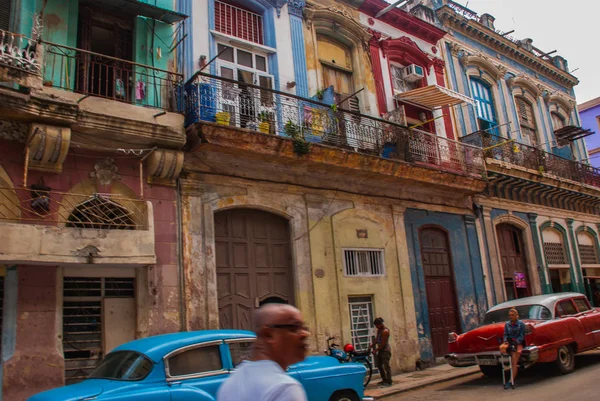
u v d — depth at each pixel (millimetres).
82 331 8906
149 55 10500
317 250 12172
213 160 10922
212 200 10750
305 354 2471
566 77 24203
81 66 9914
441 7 18719
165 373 5391
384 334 11141
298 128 11820
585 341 10836
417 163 14055
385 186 14117
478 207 16844
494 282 16391
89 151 9406
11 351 7980
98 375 5625
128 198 9336
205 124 10031
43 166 8805
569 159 21578
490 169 16938
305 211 12250
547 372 10625
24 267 8359
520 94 21391
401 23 16875
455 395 9281
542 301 10844
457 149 15805
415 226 14633
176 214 10148
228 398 2162
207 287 10203
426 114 16891
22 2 9242
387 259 13555
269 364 2258
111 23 10539
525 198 18938
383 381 11047
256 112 11531
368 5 15891
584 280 20625
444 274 15086
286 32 13500
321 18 14555
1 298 8164
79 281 9023
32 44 8812
